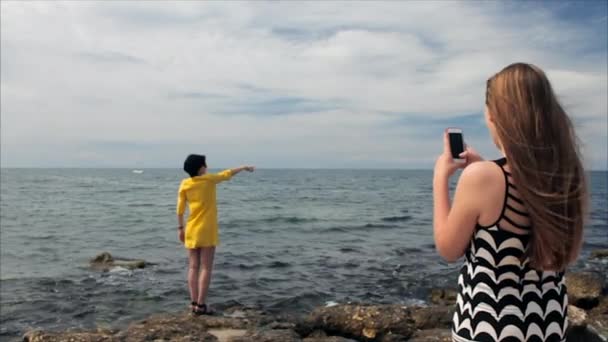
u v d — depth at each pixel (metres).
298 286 10.43
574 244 1.94
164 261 13.42
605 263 13.67
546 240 1.89
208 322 7.07
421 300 9.64
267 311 8.52
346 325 6.94
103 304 9.17
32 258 14.00
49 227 21.31
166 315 7.39
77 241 17.36
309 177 139.25
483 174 1.98
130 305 9.12
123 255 14.45
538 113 1.94
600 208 32.75
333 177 142.38
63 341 6.17
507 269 1.97
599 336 6.30
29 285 10.59
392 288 10.48
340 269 12.34
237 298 9.36
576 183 1.96
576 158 1.98
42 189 57.53
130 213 27.89
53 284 10.67
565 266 1.98
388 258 13.98
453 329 2.15
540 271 1.97
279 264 12.75
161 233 19.42
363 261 13.47
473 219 2.01
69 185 69.88
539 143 1.91
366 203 37.91
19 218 25.02
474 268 2.04
